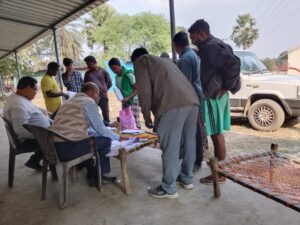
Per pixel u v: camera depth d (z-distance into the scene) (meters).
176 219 2.18
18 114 2.82
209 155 3.65
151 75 2.34
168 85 2.31
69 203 2.55
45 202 2.61
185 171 2.66
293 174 2.19
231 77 2.48
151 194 2.57
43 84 4.20
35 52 21.36
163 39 17.50
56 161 2.45
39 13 5.38
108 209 2.41
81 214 2.35
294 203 1.65
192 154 2.60
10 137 2.90
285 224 2.03
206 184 2.76
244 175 2.19
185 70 2.71
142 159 3.62
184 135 2.54
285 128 5.18
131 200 2.54
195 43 2.63
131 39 17.86
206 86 2.60
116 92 3.99
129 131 3.35
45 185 2.66
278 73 5.75
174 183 2.51
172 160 2.43
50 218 2.32
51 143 2.39
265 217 2.13
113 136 2.83
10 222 2.29
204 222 2.12
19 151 2.91
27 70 19.92
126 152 2.64
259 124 5.04
